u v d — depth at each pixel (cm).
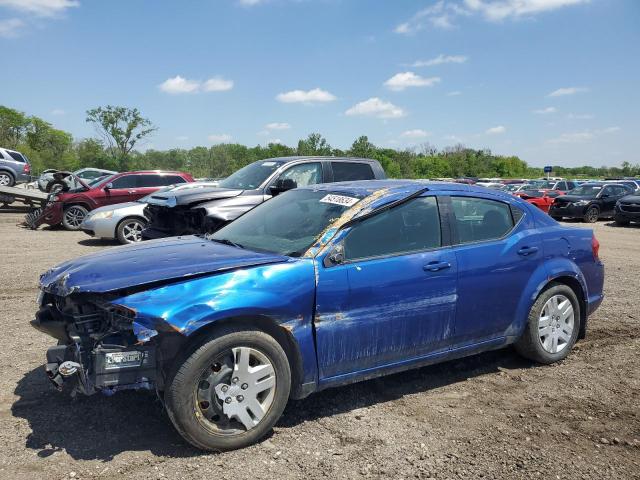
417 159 8244
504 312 460
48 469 313
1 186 1986
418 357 418
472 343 447
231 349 335
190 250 395
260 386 345
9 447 337
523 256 469
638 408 413
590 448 353
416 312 407
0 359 487
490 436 366
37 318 380
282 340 362
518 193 2444
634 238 1609
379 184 457
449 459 336
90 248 1178
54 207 1517
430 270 412
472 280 435
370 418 389
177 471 314
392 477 315
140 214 1248
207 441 329
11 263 974
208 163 8569
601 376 475
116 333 328
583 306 524
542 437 366
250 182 927
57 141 6781
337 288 371
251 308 336
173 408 321
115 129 5750
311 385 370
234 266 348
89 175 2438
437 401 420
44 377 448
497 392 439
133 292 324
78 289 324
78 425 367
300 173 941
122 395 414
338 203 419
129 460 325
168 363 330
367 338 386
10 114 6600
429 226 429
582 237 521
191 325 317
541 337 491
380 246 401
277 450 341
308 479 310
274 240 407
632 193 2427
